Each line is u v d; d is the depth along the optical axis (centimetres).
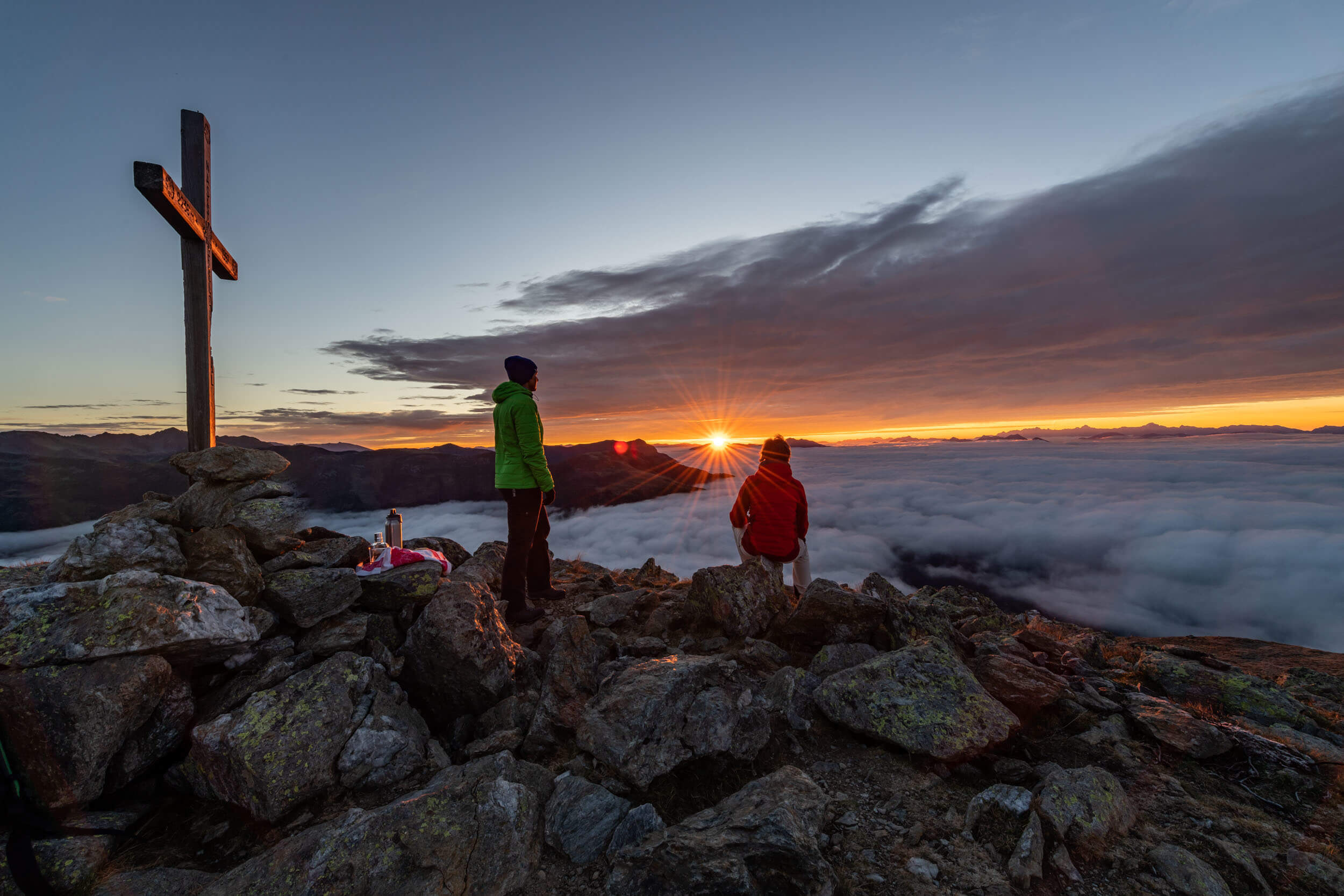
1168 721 449
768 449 779
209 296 585
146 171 473
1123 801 358
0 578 427
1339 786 395
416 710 452
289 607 444
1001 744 425
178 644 363
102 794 345
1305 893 301
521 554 644
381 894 286
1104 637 791
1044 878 306
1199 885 296
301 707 383
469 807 332
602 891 306
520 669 510
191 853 334
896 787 392
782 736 450
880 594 742
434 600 484
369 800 369
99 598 367
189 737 380
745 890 283
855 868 319
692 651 607
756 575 681
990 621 758
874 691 458
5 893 279
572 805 352
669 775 390
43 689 324
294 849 304
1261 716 521
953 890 301
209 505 473
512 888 311
